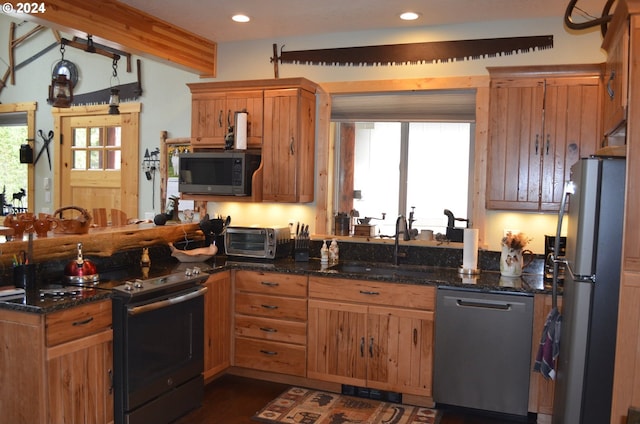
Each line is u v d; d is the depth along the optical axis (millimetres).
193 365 3463
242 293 4031
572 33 3748
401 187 5105
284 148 4191
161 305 3080
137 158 5156
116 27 3588
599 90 3471
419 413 3518
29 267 2938
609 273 2545
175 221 4641
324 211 4441
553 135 3566
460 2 3518
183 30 4266
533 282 3494
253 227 4309
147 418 3051
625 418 2539
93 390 2787
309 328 3834
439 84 4039
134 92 5133
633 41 2391
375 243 4258
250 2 3578
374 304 3652
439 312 3477
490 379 3389
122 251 3713
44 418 2535
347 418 3410
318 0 3531
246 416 3420
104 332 2844
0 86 5824
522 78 3609
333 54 4332
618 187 2525
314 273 3797
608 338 2561
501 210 3793
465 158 4949
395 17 3877
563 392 2730
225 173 4211
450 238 4148
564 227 3822
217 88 4379
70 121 5484
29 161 5656
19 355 2578
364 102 4328
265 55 4543
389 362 3639
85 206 5441
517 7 3590
